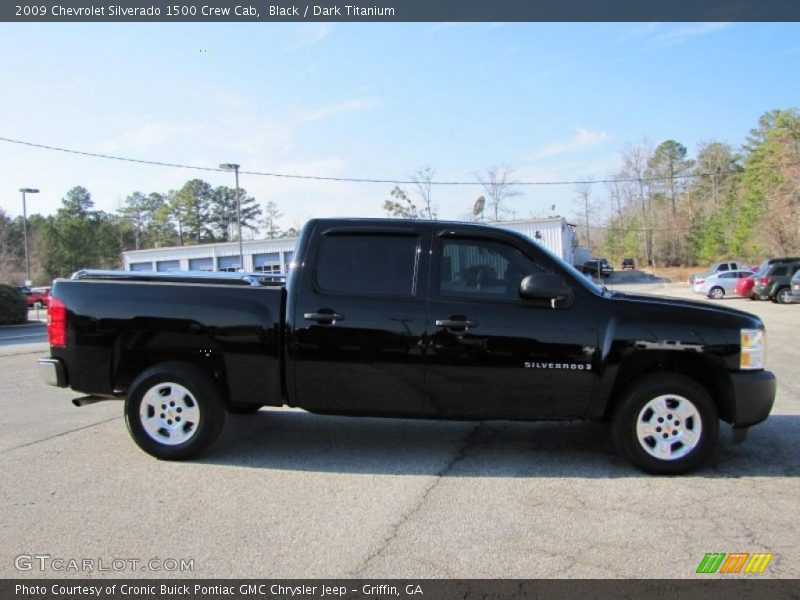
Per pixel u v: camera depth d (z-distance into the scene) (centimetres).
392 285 490
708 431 462
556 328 471
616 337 467
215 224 10750
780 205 5022
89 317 512
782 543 350
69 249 8606
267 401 505
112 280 542
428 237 494
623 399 471
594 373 469
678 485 446
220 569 325
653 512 396
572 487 444
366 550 346
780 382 838
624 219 10025
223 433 593
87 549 348
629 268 8625
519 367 473
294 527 376
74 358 516
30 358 1248
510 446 549
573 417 480
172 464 500
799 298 2342
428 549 346
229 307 501
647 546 348
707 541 353
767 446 541
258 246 5031
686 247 8956
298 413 676
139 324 505
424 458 515
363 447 547
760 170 5909
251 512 400
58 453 530
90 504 414
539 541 355
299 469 488
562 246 4347
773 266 2575
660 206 9450
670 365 494
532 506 408
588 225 9938
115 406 724
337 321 485
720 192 8762
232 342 499
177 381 504
